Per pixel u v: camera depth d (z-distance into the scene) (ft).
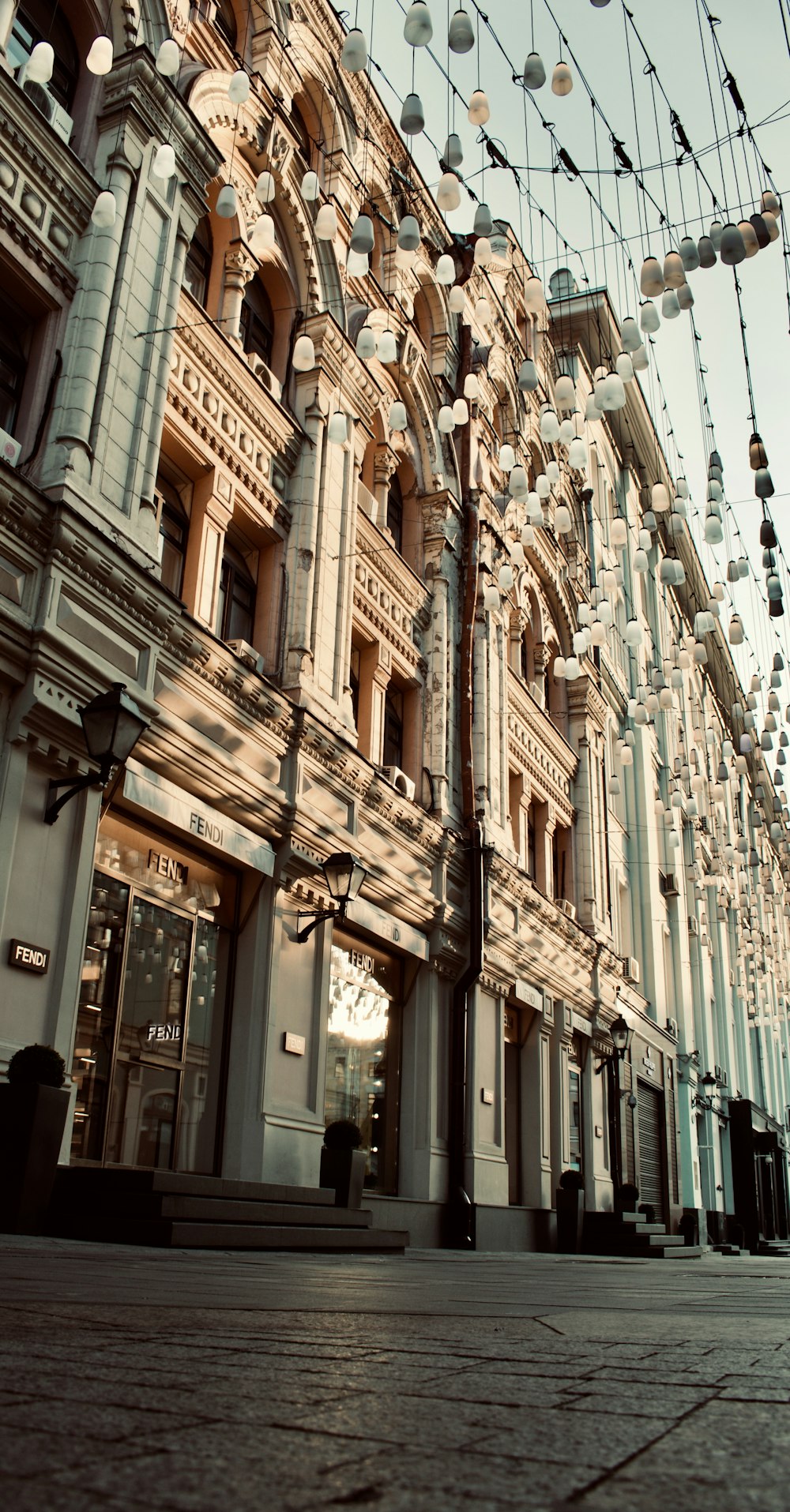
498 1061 66.03
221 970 42.24
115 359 36.68
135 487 36.73
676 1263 57.57
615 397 34.94
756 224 29.12
